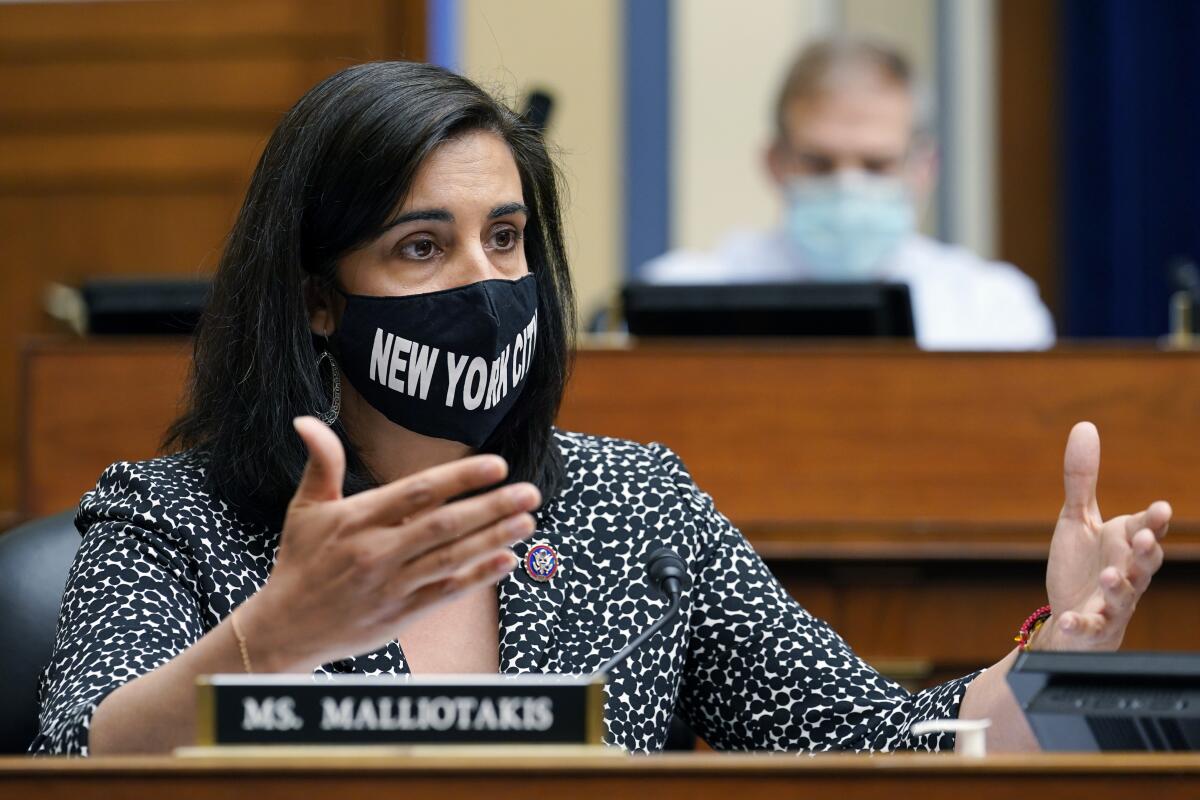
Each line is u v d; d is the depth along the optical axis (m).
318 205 5.32
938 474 8.90
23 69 15.09
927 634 8.79
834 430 8.96
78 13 15.05
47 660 5.73
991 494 8.87
